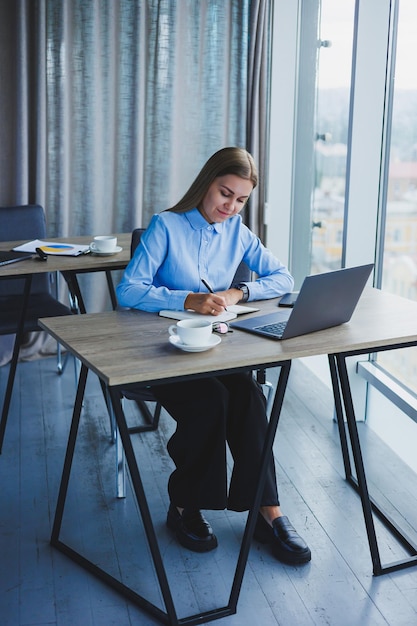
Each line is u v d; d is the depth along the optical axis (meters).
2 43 3.59
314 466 2.85
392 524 2.42
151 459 2.88
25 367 3.87
